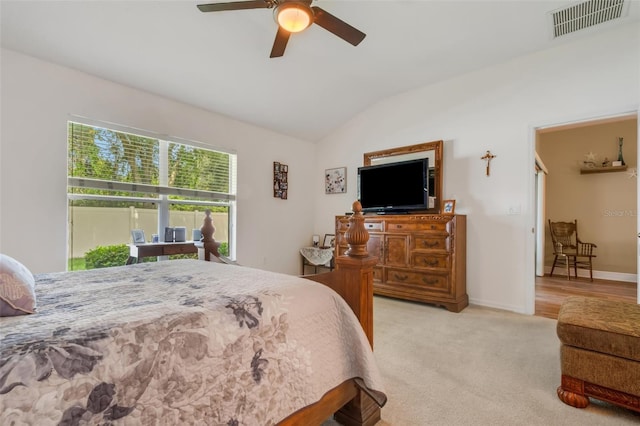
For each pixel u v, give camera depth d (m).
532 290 3.29
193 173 3.90
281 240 4.88
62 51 2.72
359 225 1.57
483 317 3.18
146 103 3.43
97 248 3.18
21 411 0.64
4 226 2.58
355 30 2.22
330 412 1.29
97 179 3.13
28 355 0.69
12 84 2.61
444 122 3.92
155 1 2.47
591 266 5.09
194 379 0.88
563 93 3.14
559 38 3.05
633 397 1.53
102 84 3.11
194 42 2.92
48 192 2.79
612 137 5.29
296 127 4.82
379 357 2.26
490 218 3.55
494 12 2.71
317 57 3.43
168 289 1.31
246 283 1.39
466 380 1.94
